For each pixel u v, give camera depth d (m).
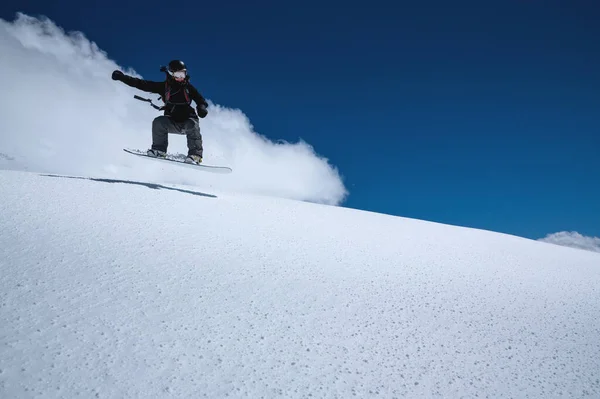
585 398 2.62
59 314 2.64
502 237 9.51
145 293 3.15
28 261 3.36
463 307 4.05
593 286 6.11
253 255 4.62
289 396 2.21
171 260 3.98
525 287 5.31
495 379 2.71
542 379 2.80
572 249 9.88
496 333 3.50
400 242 6.85
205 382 2.21
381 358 2.76
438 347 3.06
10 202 4.91
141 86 6.95
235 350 2.58
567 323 4.07
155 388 2.10
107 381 2.09
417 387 2.48
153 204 6.08
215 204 6.98
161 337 2.58
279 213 7.30
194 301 3.17
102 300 2.92
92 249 3.88
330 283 4.12
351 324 3.22
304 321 3.14
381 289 4.20
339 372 2.51
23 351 2.21
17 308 2.62
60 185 6.14
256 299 3.41
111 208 5.44
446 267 5.68
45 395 1.92
